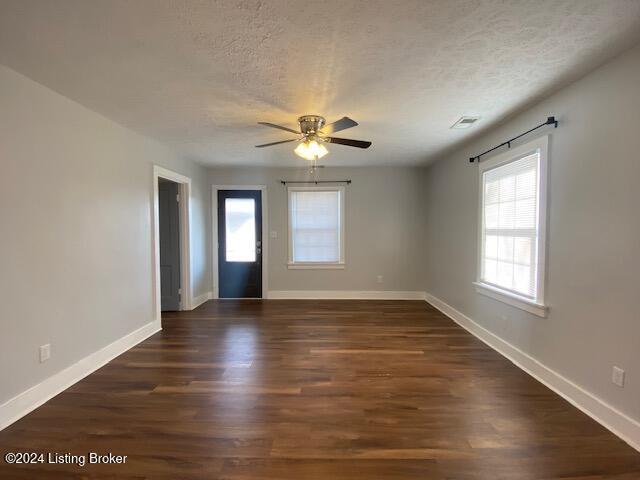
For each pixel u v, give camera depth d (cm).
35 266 228
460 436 195
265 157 476
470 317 398
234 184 563
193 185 508
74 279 264
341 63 207
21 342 217
